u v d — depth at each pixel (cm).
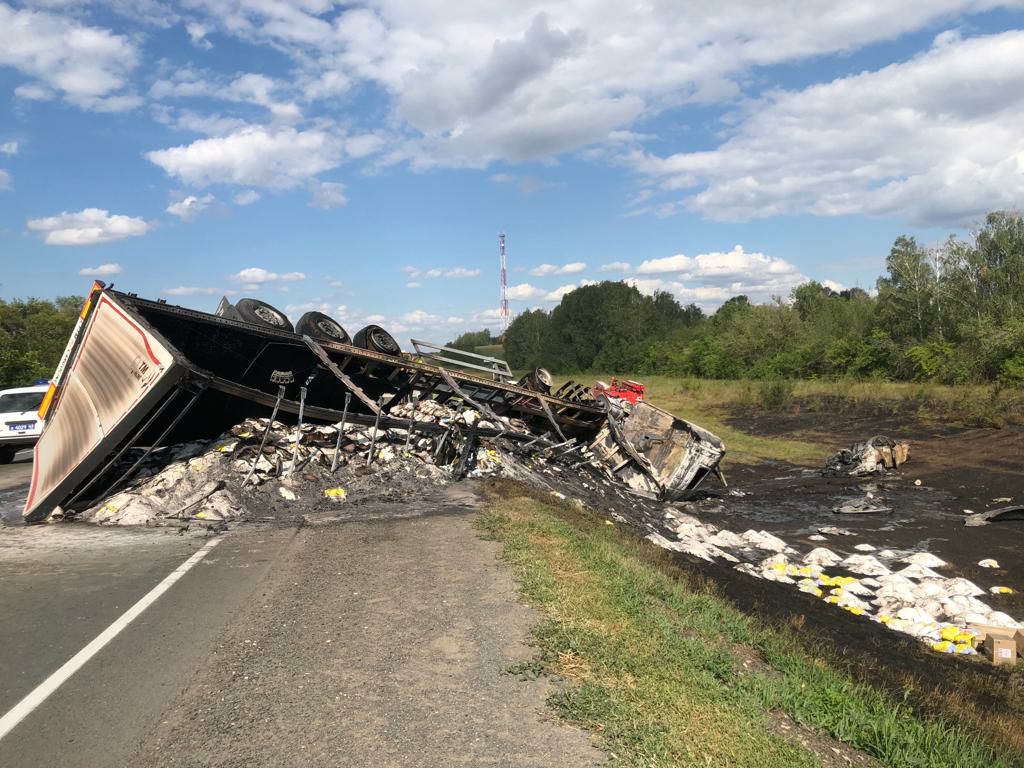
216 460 1106
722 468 2472
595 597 645
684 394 4441
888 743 477
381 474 1205
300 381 1380
